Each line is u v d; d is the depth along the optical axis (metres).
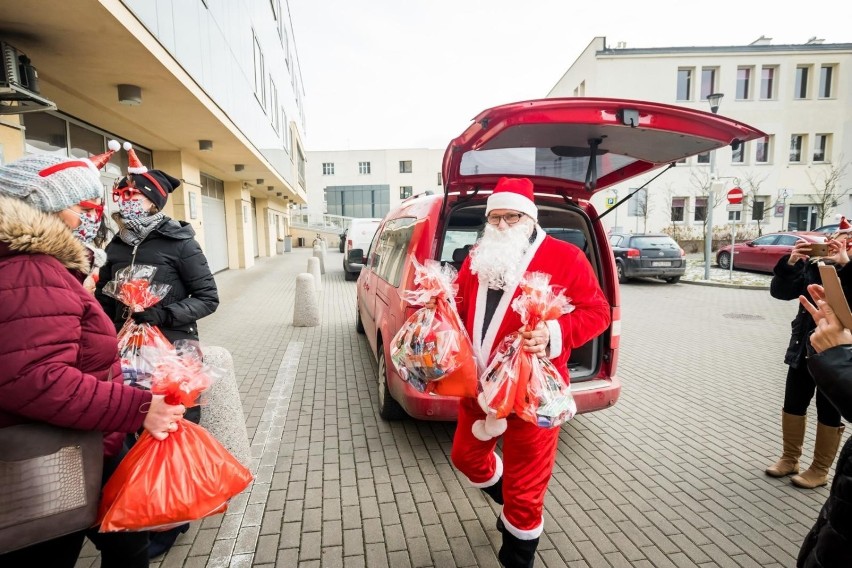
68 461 1.32
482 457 2.38
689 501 2.91
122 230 2.52
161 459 1.50
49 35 4.68
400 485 3.08
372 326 4.78
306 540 2.54
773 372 5.60
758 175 25.16
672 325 8.31
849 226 2.69
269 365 5.71
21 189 1.33
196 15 6.92
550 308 1.92
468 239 4.54
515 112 2.21
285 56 22.89
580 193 3.65
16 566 1.33
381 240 5.52
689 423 4.10
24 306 1.21
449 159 2.88
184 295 2.60
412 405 3.19
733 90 24.53
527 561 2.12
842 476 1.26
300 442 3.68
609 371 3.54
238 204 18.05
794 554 2.44
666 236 14.28
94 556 2.39
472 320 2.24
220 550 2.45
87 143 7.87
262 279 14.76
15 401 1.19
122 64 5.50
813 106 24.69
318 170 60.94
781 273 2.99
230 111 9.16
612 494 2.99
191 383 1.56
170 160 10.92
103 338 1.45
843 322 1.28
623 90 24.41
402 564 2.37
